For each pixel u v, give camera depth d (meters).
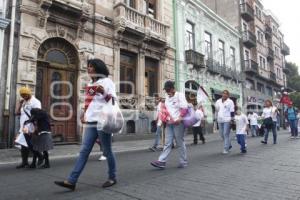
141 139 15.97
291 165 6.58
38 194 4.38
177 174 5.75
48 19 12.54
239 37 32.41
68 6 12.87
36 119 6.66
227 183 4.98
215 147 11.14
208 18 25.48
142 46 16.95
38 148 6.60
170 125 6.62
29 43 11.77
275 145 11.20
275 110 12.13
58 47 13.09
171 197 4.16
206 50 25.14
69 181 4.52
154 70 18.53
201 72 23.12
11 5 11.33
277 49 47.91
